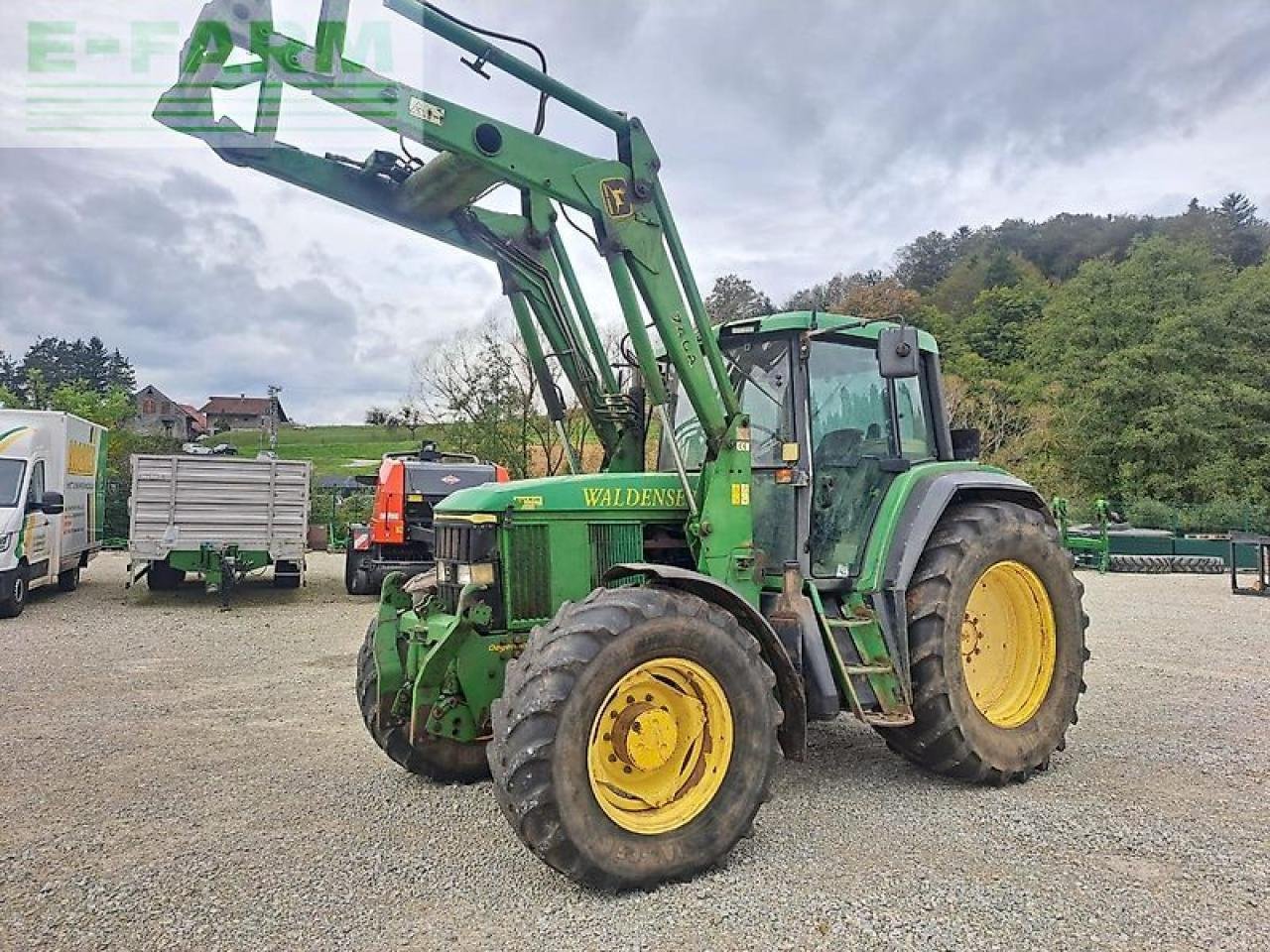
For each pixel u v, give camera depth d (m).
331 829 3.92
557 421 4.79
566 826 3.12
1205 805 4.23
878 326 4.85
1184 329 29.34
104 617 11.12
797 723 3.82
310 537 23.20
